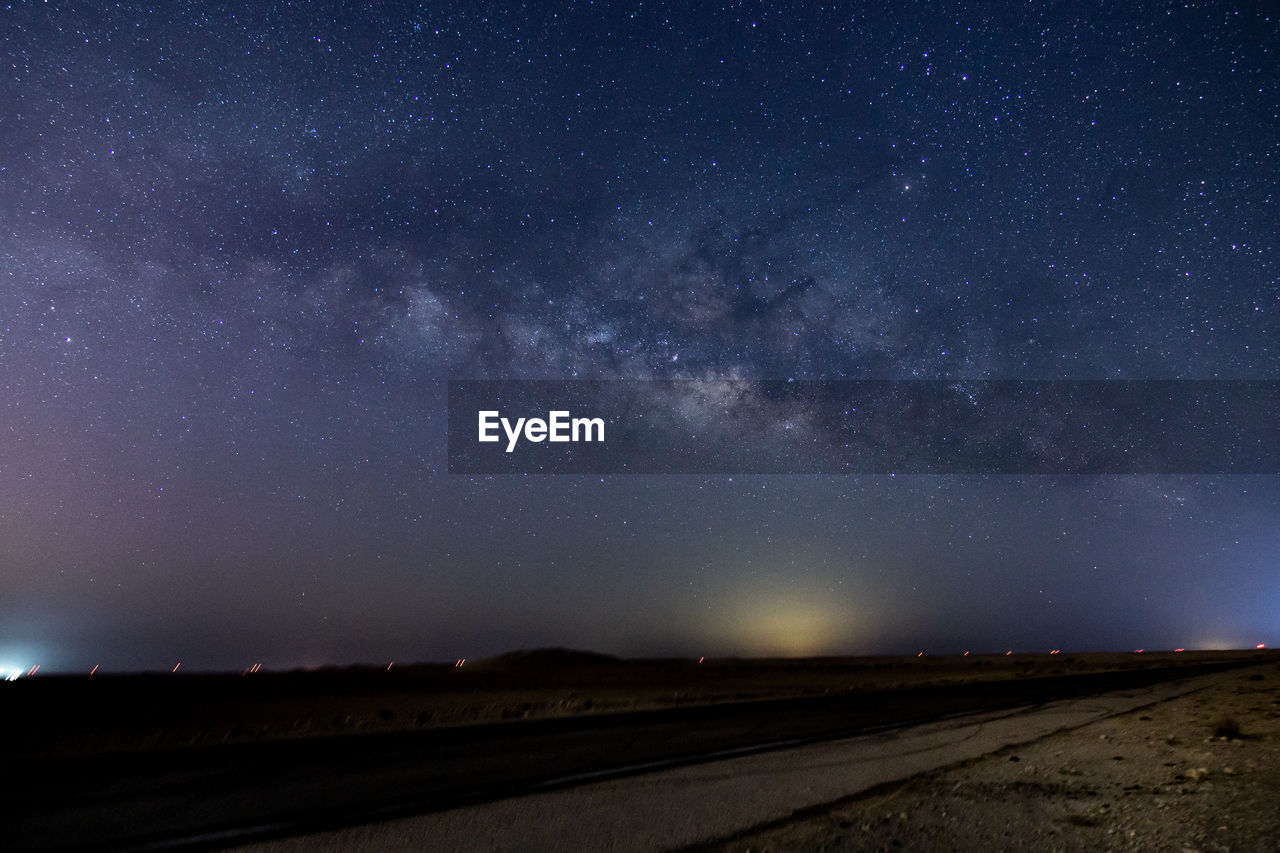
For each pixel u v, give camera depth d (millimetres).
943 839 6027
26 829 7293
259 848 6590
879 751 11398
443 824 7270
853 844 6066
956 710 17953
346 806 8102
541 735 13758
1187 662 50188
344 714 18203
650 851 6250
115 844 6770
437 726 15086
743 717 16750
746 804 7871
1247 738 9859
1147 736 11234
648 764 10531
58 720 16641
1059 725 14031
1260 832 5148
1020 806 7023
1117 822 6004
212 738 13492
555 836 6777
